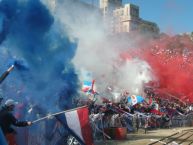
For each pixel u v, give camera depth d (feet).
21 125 28.09
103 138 50.03
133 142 47.85
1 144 23.50
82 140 30.50
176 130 69.72
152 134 60.03
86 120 30.91
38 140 32.94
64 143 35.22
